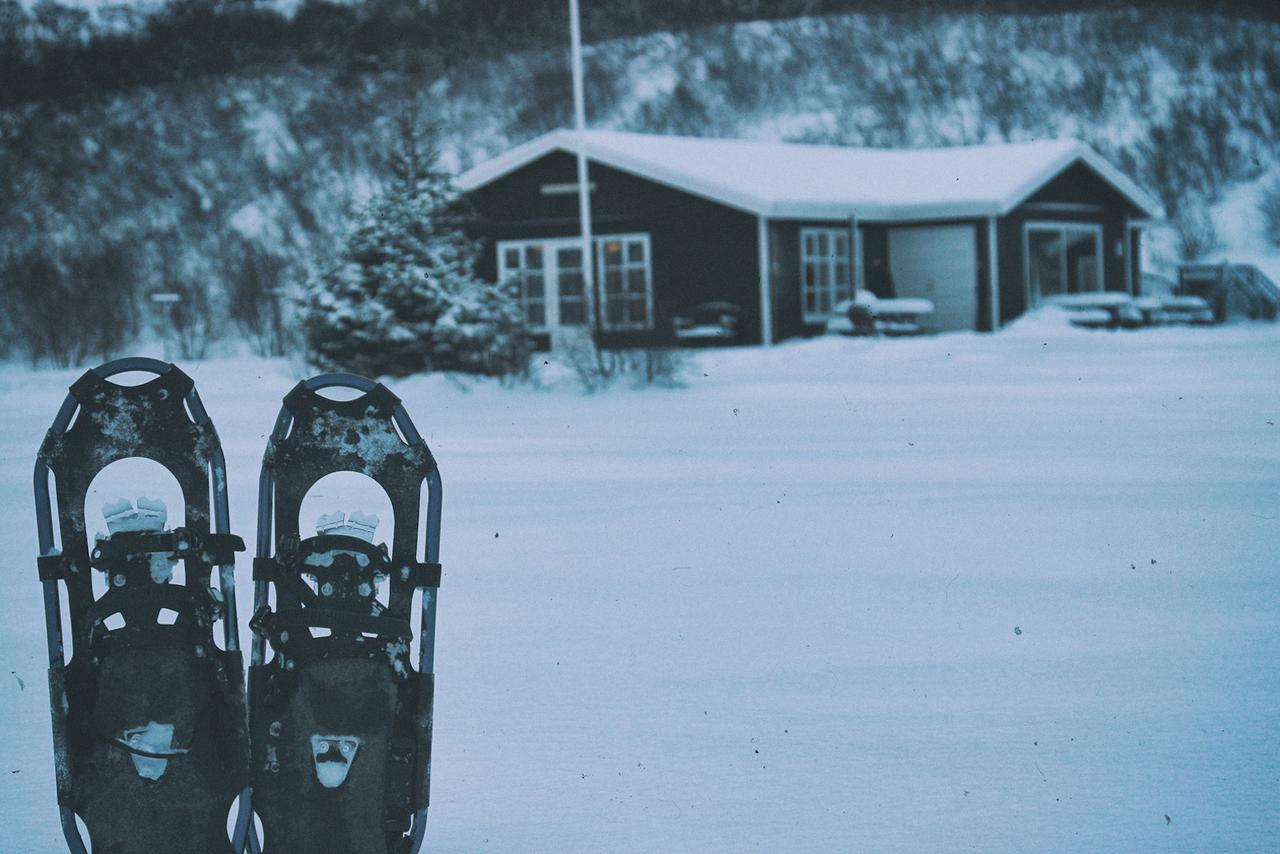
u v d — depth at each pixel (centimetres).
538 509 988
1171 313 3619
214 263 4356
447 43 5819
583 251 2961
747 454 1280
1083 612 659
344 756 350
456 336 2081
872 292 3206
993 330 3244
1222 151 5575
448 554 828
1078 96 5875
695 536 874
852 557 798
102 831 350
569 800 440
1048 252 3484
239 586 709
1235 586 705
